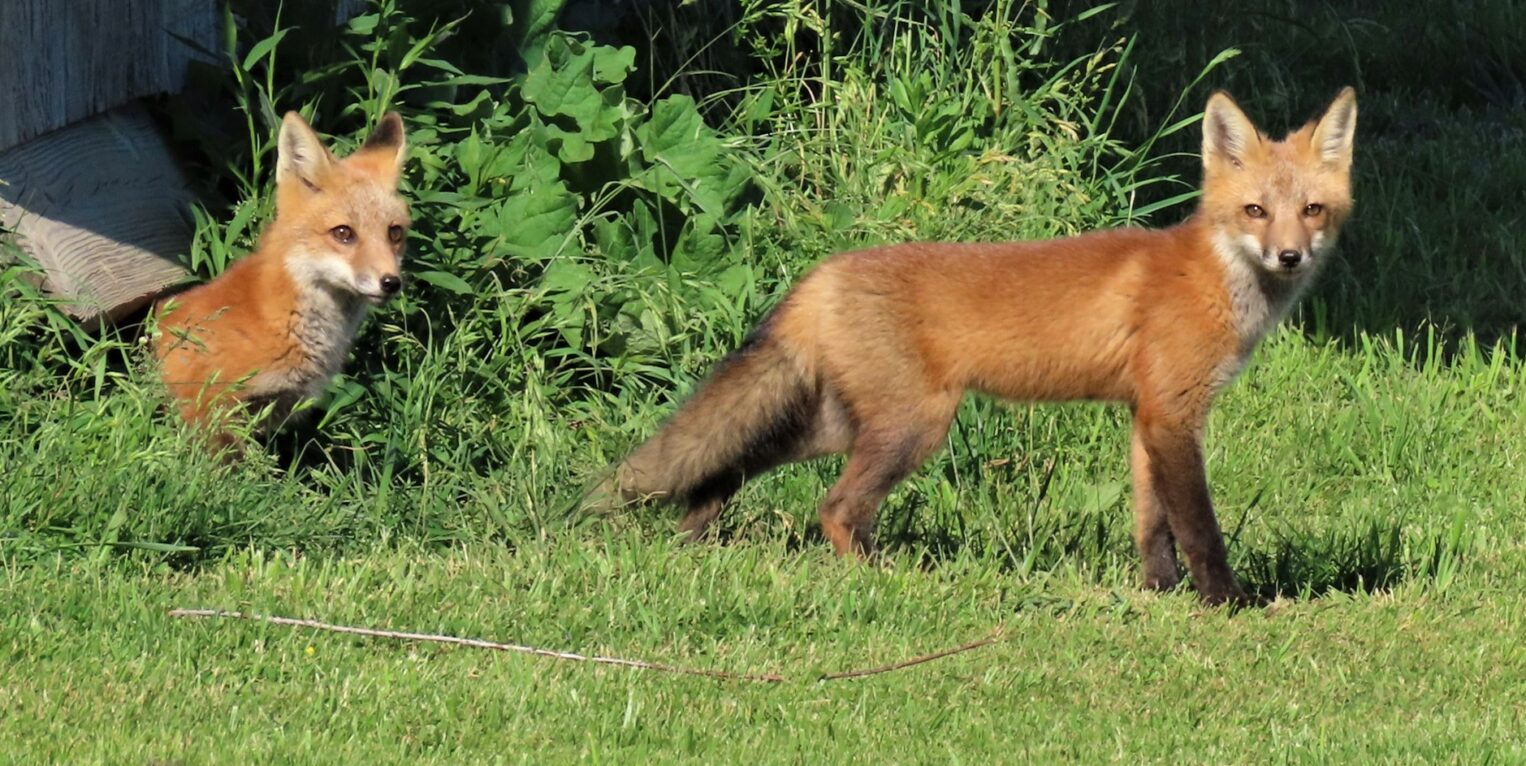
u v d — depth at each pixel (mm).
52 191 11391
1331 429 13531
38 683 7691
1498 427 13664
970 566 10203
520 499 10711
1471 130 20688
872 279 10117
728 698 8172
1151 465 10250
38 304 10836
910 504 11312
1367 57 21984
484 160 12805
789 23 15156
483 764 7172
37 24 11391
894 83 14742
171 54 12648
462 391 11789
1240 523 11234
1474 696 8758
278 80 12867
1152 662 8977
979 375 10188
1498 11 22906
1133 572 10695
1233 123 10102
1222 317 10023
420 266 12148
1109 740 7910
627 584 9258
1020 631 9297
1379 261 16938
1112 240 10297
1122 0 18453
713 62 16641
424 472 11008
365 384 11891
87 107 11906
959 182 13984
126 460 9867
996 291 10039
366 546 10094
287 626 8516
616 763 7250
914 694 8352
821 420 10539
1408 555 11102
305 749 7168
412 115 13078
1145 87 18359
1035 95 15109
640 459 10555
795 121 15266
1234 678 8852
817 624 9141
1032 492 11789
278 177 10977
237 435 10578
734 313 12531
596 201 13555
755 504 11203
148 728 7320
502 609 9000
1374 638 9523
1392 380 14453
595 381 12695
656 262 13242
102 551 9219
